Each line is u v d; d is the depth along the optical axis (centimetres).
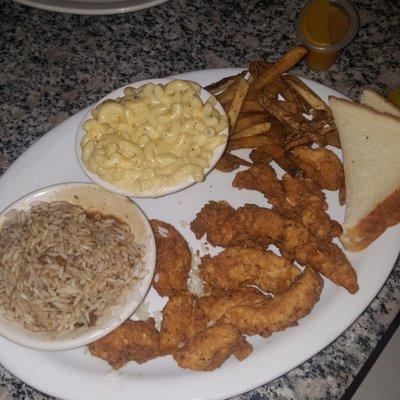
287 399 32
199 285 35
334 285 34
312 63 43
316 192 36
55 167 38
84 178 38
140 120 36
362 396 30
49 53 46
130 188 35
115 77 45
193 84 37
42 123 43
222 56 45
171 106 35
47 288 32
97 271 33
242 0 48
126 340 31
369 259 34
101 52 46
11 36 47
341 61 44
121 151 35
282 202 36
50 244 33
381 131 37
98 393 31
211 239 35
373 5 47
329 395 32
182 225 37
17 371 32
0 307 32
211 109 35
